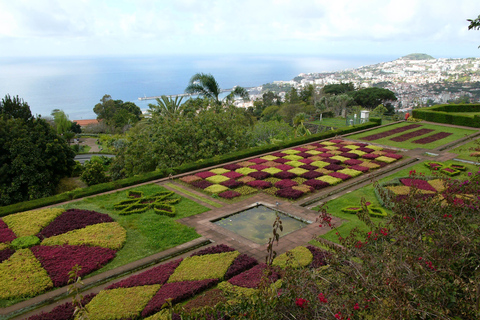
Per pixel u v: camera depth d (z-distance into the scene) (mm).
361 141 25359
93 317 7188
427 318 4895
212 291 7840
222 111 23719
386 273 4777
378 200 13914
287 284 5074
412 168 18547
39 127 21109
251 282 8180
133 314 7258
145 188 16125
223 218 13047
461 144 23781
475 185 7375
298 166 19031
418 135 26672
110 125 64625
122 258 10047
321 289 5012
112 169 26203
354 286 4891
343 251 5965
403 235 5746
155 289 8164
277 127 33812
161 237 11297
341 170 17875
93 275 9133
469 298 4973
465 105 35906
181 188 16188
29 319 7172
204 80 28562
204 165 19078
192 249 10750
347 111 55406
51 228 11641
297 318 4648
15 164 18562
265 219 12914
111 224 12031
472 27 6762
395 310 4254
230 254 9820
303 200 14359
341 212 13031
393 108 62438
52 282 8688
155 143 21109
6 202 18391
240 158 20828
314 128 44250
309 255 9562
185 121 22453
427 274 4887
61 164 21078
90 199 14609
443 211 6465
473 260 5688
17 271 9094
